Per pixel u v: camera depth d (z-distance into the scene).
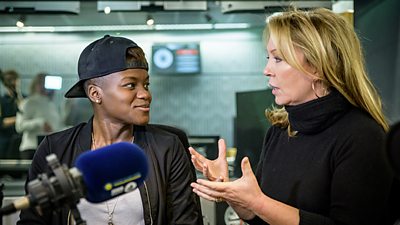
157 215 1.20
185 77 5.64
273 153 1.33
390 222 1.09
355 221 1.06
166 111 6.06
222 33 5.13
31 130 5.01
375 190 1.06
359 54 1.19
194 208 1.28
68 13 3.71
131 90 1.17
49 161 0.76
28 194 0.74
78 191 0.74
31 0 3.56
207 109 6.12
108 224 1.18
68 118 5.34
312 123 1.18
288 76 1.15
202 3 3.70
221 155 1.23
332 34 1.14
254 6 3.63
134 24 4.01
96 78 1.18
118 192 0.83
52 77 5.04
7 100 5.00
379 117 1.18
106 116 1.23
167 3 3.73
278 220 1.04
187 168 1.30
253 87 5.78
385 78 2.24
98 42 1.20
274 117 1.37
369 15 2.35
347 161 1.10
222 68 5.61
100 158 0.81
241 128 3.13
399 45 2.24
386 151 0.52
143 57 1.20
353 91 1.16
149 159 1.23
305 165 1.20
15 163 4.39
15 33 4.27
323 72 1.13
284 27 1.14
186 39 5.20
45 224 1.18
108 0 3.69
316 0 3.01
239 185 1.03
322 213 1.16
